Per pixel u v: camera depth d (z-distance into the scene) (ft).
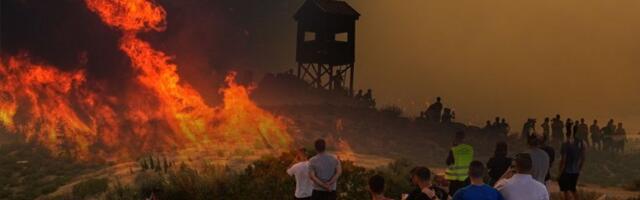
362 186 46.39
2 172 81.46
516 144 115.34
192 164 70.69
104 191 61.41
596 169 100.01
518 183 22.22
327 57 136.26
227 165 63.10
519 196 21.99
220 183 50.29
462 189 21.25
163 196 49.55
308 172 34.12
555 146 113.91
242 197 47.19
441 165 89.20
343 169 47.50
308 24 139.74
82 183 64.90
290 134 98.07
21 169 85.05
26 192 69.15
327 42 136.36
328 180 33.24
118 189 56.65
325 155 33.53
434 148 102.78
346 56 139.23
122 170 73.87
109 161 86.63
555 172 90.89
